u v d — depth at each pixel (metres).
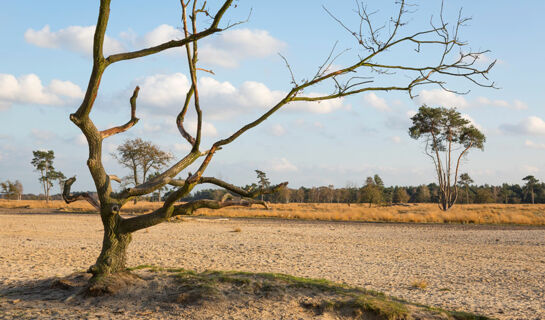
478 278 11.57
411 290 9.71
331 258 15.05
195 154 7.86
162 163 51.72
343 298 6.80
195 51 7.03
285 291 7.01
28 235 20.83
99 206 7.59
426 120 56.28
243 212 44.69
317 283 7.57
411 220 39.38
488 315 7.47
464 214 44.34
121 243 7.49
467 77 6.45
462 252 17.50
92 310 6.40
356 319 6.27
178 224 29.05
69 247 16.52
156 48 6.58
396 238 23.11
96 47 6.26
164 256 14.48
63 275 10.14
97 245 17.33
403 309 6.42
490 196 128.25
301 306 6.59
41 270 11.05
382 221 39.00
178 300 6.62
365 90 6.84
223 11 6.30
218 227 27.59
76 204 64.25
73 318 5.97
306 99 7.02
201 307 6.39
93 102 6.70
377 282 10.68
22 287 8.05
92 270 7.27
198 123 7.40
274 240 20.56
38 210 52.12
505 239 23.20
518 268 13.46
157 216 7.29
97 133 7.20
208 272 8.13
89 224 28.59
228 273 7.98
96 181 7.28
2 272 10.49
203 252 15.69
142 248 16.47
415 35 6.51
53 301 6.91
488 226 33.41
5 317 5.94
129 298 6.84
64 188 7.61
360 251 17.23
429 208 70.69
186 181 6.80
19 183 103.19
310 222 35.44
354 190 116.81
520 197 149.62
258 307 6.47
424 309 6.82
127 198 7.51
